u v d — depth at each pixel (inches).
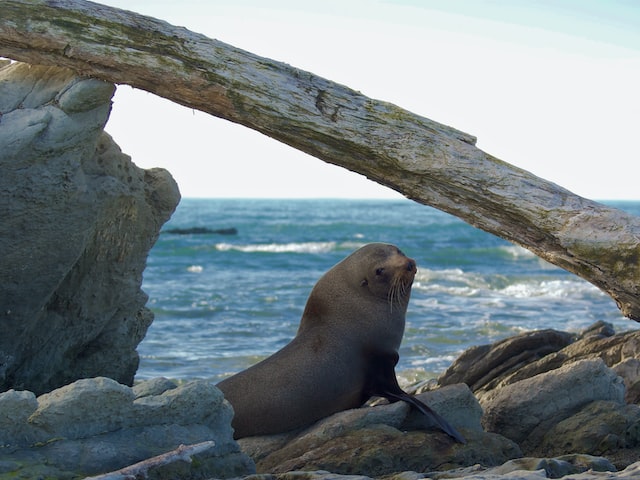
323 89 289.6
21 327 300.0
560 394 303.9
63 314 321.4
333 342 302.5
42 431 203.5
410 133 287.6
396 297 310.7
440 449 259.6
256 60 286.8
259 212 4958.2
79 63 275.3
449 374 420.2
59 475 193.2
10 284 286.7
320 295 313.9
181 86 284.4
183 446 194.4
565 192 286.0
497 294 978.7
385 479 223.6
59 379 336.5
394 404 284.4
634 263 271.6
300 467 251.3
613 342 401.1
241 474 226.1
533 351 420.2
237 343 616.4
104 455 202.5
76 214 284.8
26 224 276.5
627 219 276.8
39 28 273.4
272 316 775.1
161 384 246.4
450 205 291.3
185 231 2469.2
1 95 279.3
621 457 272.5
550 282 1130.0
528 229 286.0
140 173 321.4
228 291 989.8
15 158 261.1
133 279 336.8
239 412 290.2
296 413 292.8
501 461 263.6
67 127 268.2
